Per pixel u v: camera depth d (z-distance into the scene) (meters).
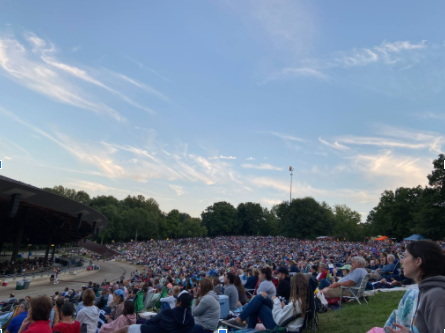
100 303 14.95
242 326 7.73
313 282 8.20
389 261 14.55
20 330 6.18
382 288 12.41
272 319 7.06
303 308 6.49
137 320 9.25
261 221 153.00
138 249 100.75
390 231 90.88
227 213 150.50
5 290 33.50
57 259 72.44
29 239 71.81
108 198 147.88
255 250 76.00
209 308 7.08
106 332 8.30
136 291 14.91
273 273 12.39
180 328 6.34
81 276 50.50
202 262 60.69
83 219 47.38
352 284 9.99
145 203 173.38
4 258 70.25
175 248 97.75
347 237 128.12
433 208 58.44
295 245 82.62
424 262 3.00
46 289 35.91
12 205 31.05
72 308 6.68
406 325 3.41
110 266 70.38
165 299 11.48
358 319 8.35
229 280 10.23
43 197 34.16
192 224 148.25
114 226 123.62
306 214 113.94
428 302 2.82
